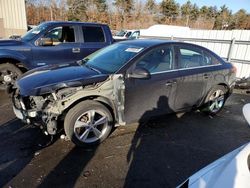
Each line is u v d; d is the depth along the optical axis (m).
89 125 3.38
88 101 3.30
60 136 3.69
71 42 6.52
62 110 3.12
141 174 2.93
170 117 4.65
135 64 3.59
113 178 2.84
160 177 2.89
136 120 3.74
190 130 4.18
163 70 3.87
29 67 5.99
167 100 3.97
